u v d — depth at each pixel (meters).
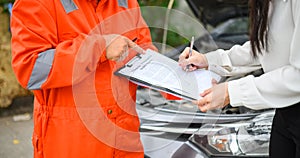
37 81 1.63
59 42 1.66
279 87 1.51
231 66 1.95
